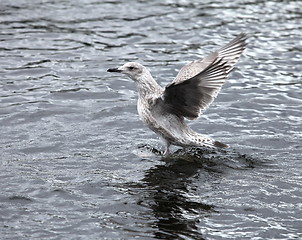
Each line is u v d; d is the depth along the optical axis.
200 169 13.45
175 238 10.88
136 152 14.23
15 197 12.12
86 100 17.02
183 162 13.76
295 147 14.41
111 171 13.30
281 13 22.75
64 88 17.67
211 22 21.97
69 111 16.30
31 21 22.03
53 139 14.73
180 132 14.06
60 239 10.84
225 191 12.48
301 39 20.78
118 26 21.72
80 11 22.88
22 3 23.52
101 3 23.58
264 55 19.75
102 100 17.05
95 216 11.55
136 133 15.23
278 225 11.31
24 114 15.98
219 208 11.85
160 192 12.43
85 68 18.92
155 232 11.07
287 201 12.09
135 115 16.19
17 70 18.67
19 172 13.12
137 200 12.10
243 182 12.84
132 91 17.70
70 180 12.84
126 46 20.34
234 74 18.52
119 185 12.69
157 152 14.30
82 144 14.55
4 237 10.85
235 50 14.39
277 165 13.61
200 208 11.84
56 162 13.63
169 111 13.96
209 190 12.52
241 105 16.69
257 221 11.43
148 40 20.75
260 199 12.16
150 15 22.55
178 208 11.85
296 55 19.72
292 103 16.81
